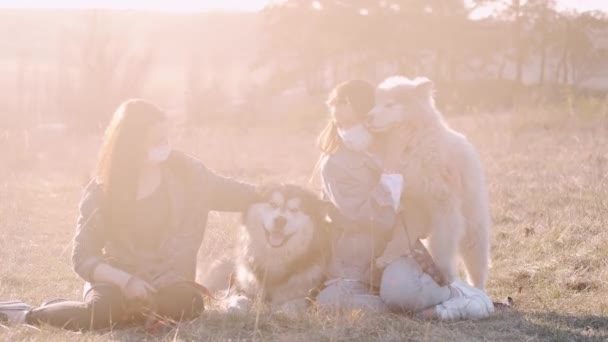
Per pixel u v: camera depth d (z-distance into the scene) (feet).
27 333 14.34
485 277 17.44
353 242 15.96
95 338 14.11
